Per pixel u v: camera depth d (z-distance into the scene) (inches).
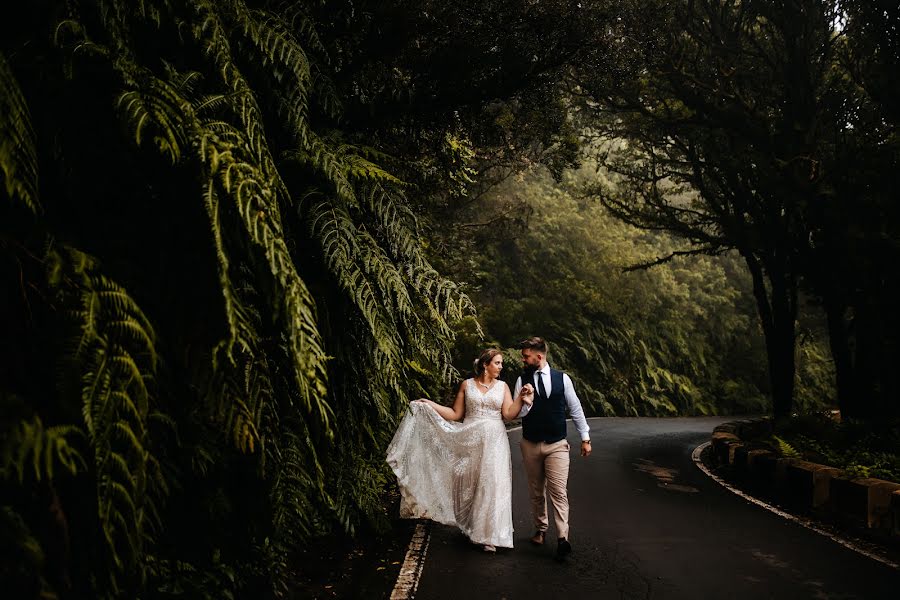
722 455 461.1
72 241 99.9
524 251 1017.5
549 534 247.1
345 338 170.4
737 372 1209.4
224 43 120.3
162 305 110.9
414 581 187.9
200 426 130.4
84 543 94.7
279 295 110.3
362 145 177.6
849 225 422.3
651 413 1028.5
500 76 206.2
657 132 624.7
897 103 414.0
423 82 203.9
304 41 160.6
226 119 125.9
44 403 89.5
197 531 141.4
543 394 224.2
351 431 186.9
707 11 493.0
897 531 236.7
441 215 604.4
